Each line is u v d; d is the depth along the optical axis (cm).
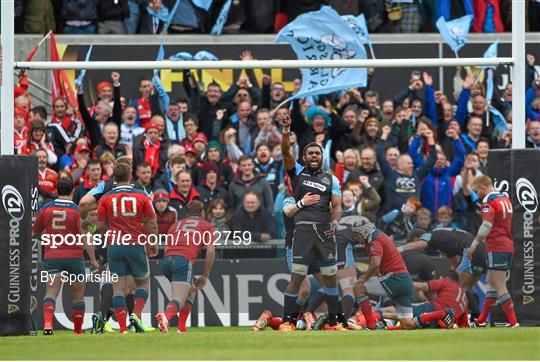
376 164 6366
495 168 5181
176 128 6781
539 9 7669
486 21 7506
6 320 4778
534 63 7394
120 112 6581
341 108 6888
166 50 7238
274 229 5759
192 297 5103
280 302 5747
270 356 3309
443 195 6450
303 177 4850
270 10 7500
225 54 7269
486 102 7044
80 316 4991
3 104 5119
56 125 6575
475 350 3422
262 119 6556
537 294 5072
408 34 7362
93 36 7206
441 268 5419
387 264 4903
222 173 6325
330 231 4838
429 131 6500
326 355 3312
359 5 7419
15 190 4809
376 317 5256
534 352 3344
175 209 5822
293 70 7269
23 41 7200
